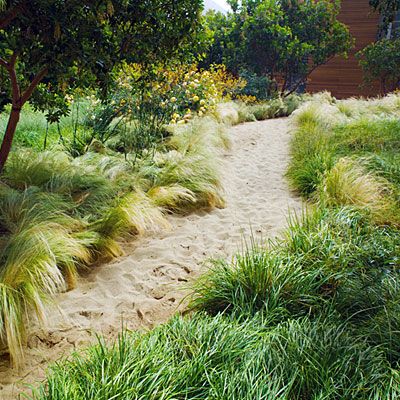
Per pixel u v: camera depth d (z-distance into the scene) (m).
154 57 4.90
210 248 3.74
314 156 5.92
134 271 3.25
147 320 2.67
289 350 2.06
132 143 6.30
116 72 5.20
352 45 16.42
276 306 2.55
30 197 3.84
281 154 7.38
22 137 6.21
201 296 2.81
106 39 4.11
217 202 4.87
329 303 2.53
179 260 3.47
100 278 3.14
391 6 8.21
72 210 3.99
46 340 2.41
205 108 9.00
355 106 10.53
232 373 1.89
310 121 8.87
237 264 2.93
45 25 3.55
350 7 18.44
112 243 3.49
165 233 4.01
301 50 15.48
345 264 2.90
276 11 15.40
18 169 4.66
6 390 2.04
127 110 6.70
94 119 6.96
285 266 2.75
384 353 2.12
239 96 14.20
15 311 2.33
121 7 4.08
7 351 2.28
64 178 4.56
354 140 6.46
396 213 3.99
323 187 4.67
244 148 7.79
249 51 15.80
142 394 1.75
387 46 15.37
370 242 3.26
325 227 3.33
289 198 5.16
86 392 1.76
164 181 4.90
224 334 2.15
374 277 2.74
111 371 1.87
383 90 16.05
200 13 4.72
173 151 5.83
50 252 2.79
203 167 5.12
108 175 4.95
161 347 2.04
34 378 2.13
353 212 3.88
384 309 2.38
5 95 4.82
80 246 3.23
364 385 1.87
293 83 19.05
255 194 5.36
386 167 5.17
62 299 2.83
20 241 2.90
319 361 1.99
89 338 2.46
